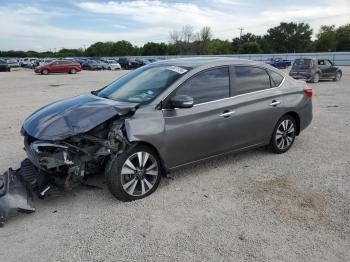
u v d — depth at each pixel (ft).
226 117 15.79
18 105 38.40
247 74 17.15
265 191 14.64
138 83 15.97
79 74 114.42
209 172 16.66
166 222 12.26
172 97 14.21
